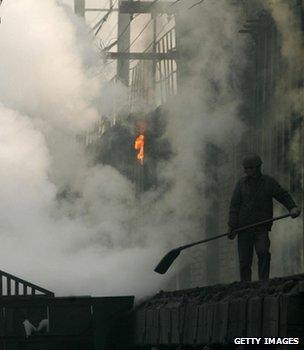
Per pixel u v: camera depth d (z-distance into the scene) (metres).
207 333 22.67
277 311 19.12
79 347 29.78
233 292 22.97
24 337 29.36
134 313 29.03
